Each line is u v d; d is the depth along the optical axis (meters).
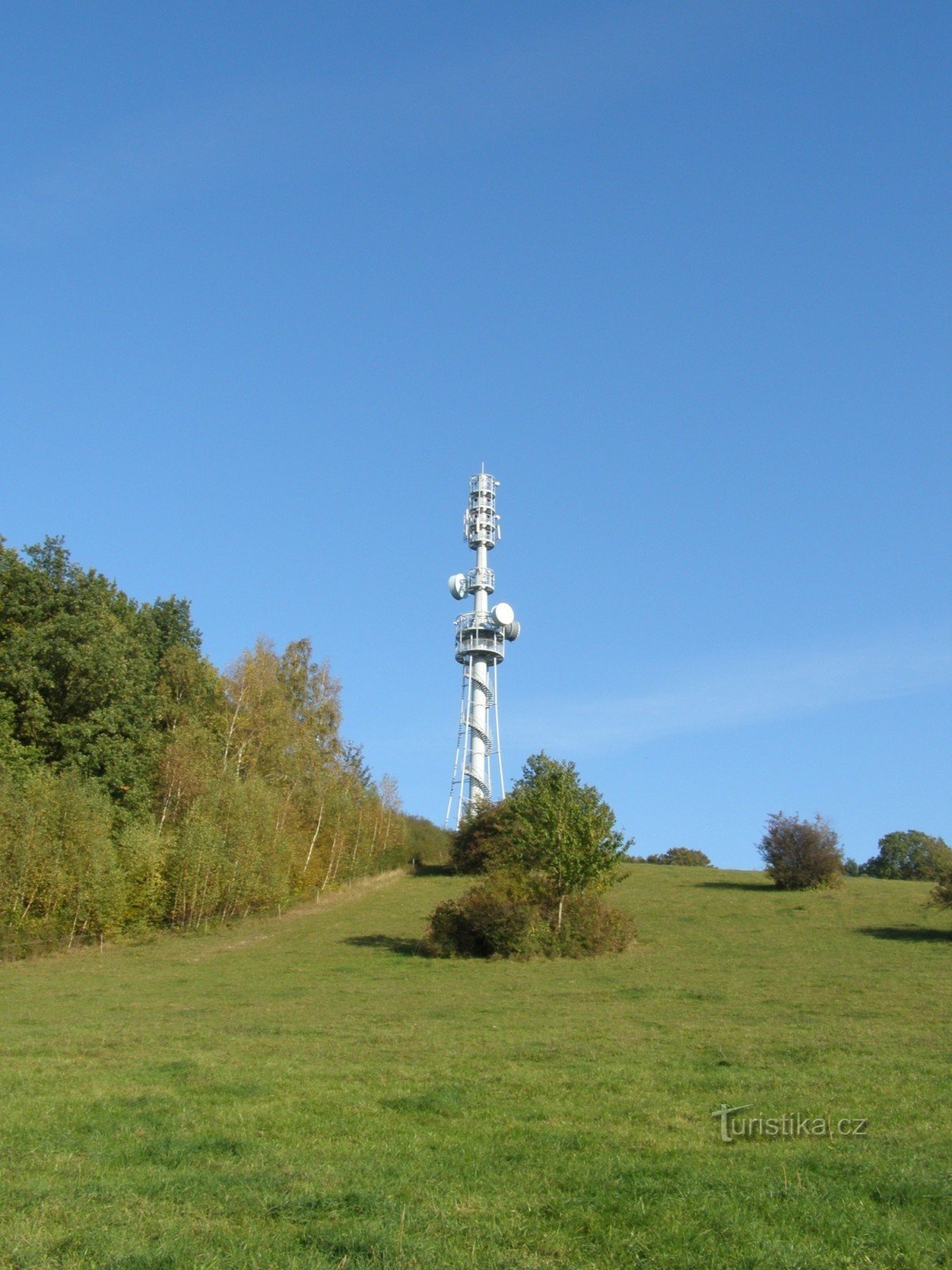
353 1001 31.95
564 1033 24.58
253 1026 26.14
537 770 61.34
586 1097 17.19
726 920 56.81
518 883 46.91
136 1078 18.69
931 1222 10.92
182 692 76.69
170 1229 10.62
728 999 31.72
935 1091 17.67
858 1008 29.44
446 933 45.25
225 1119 15.30
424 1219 10.91
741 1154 13.60
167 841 56.56
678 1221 10.84
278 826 66.31
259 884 60.47
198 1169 12.72
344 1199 11.55
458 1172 12.64
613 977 37.69
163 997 33.53
